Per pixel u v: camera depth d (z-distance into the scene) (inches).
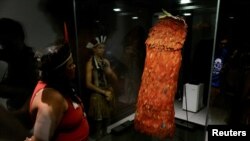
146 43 59.1
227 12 56.4
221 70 63.1
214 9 65.8
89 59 76.9
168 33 56.0
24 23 58.2
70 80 38.3
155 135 57.2
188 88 74.3
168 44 54.9
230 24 57.9
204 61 72.0
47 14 62.7
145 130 58.6
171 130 55.8
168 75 55.1
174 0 69.5
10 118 57.5
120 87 88.1
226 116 66.5
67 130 37.2
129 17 79.0
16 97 58.2
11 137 57.8
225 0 54.9
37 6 60.2
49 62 34.9
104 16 76.4
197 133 67.7
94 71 76.0
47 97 34.1
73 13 68.6
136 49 83.3
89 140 70.2
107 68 79.3
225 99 65.8
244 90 61.3
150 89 57.5
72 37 70.0
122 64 86.2
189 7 68.4
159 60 56.2
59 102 34.4
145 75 59.1
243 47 59.1
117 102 88.5
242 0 54.7
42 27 62.0
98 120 78.5
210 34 68.4
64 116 36.0
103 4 75.2
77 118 37.8
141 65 86.3
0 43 54.7
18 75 58.1
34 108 35.0
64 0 65.9
